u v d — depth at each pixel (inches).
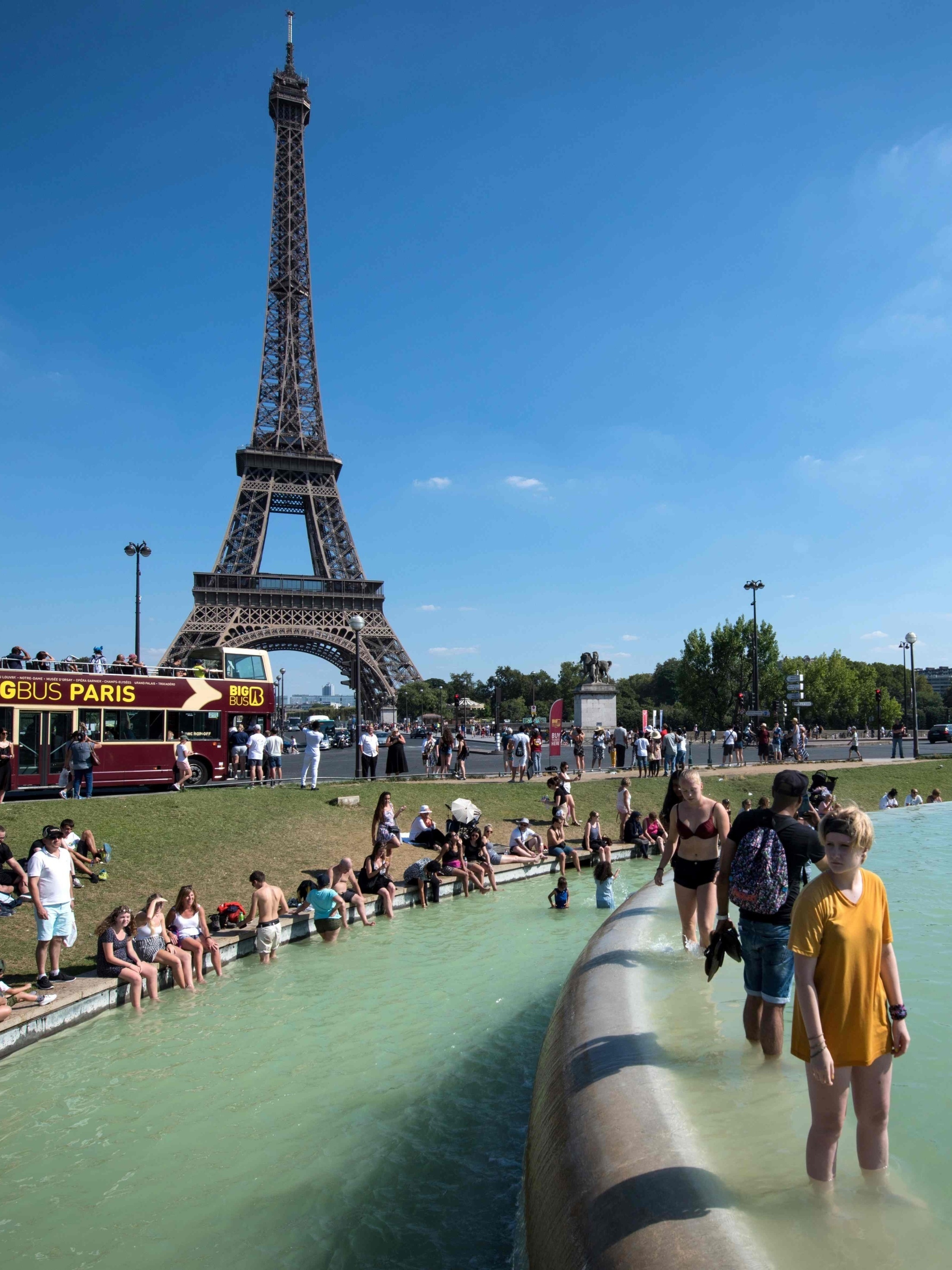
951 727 2891.2
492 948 581.6
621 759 1491.1
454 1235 237.6
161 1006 476.7
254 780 1100.5
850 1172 163.8
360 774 1304.1
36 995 447.2
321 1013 450.9
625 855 976.3
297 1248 237.8
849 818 155.8
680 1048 226.8
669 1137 171.0
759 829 237.1
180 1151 300.4
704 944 325.4
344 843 903.1
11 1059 400.2
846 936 156.2
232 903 623.5
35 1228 254.2
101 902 661.3
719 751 2316.7
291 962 565.9
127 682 1048.8
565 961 536.1
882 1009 160.2
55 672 995.9
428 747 1539.1
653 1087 196.2
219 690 1141.1
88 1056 402.3
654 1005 262.4
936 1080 216.4
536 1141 212.4
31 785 965.8
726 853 251.3
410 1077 354.6
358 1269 225.1
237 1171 284.2
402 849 916.0
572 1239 156.3
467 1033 405.1
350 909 670.5
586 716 1818.4
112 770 1028.5
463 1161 280.2
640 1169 160.4
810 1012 156.0
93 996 459.8
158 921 510.3
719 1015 255.8
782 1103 192.7
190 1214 259.0
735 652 3056.1
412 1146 293.1
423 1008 448.8
